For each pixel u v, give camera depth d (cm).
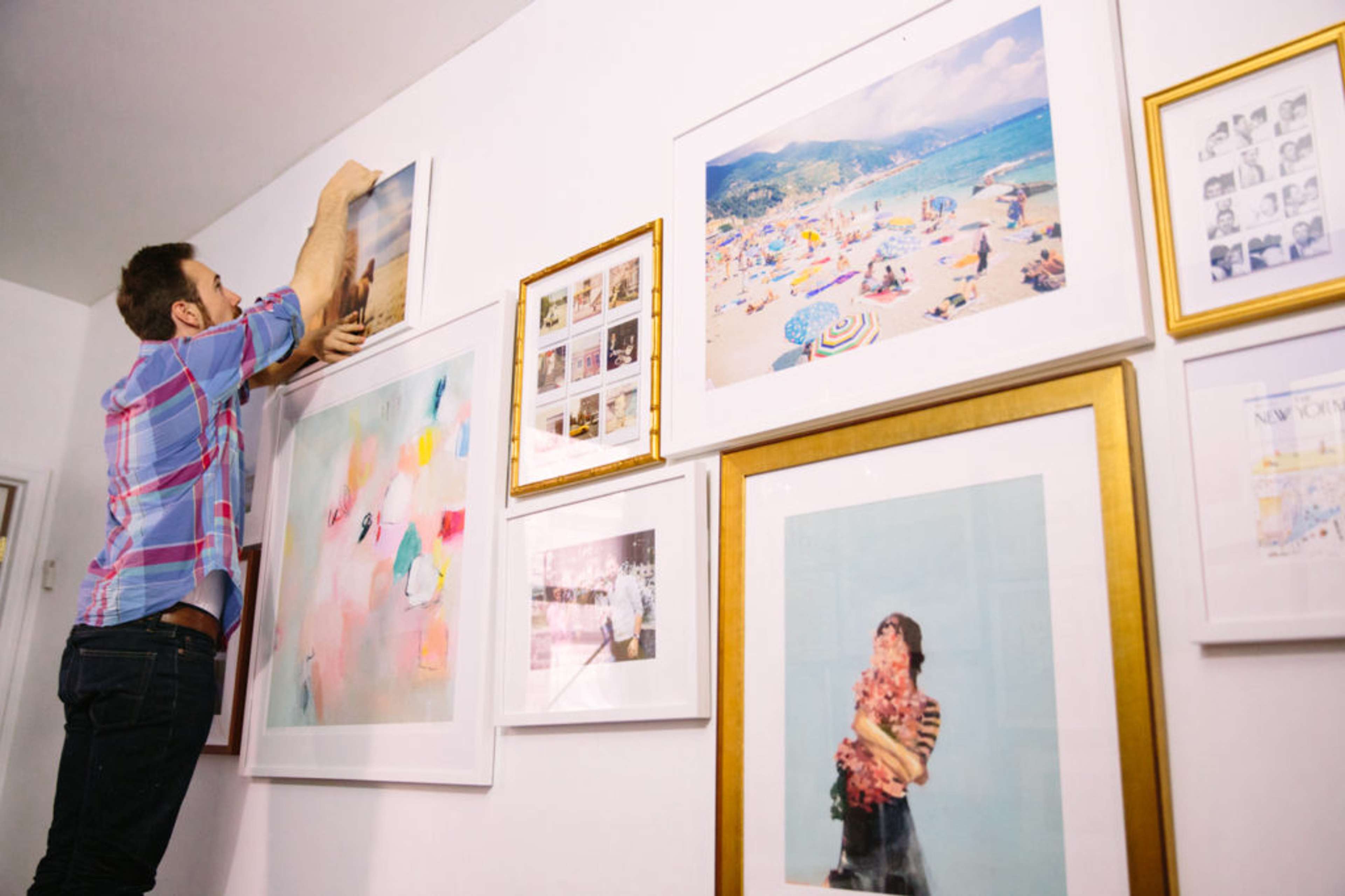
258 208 296
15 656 331
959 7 145
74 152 282
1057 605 117
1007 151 135
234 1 225
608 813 157
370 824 196
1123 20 129
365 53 241
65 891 170
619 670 159
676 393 164
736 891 136
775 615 143
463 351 206
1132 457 114
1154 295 119
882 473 137
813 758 134
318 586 225
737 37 178
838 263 149
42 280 352
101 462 334
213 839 233
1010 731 117
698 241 169
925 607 128
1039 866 112
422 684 192
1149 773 105
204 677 190
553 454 183
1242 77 116
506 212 213
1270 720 102
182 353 195
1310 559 102
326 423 237
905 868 122
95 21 233
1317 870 96
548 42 215
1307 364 106
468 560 191
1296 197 110
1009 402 126
